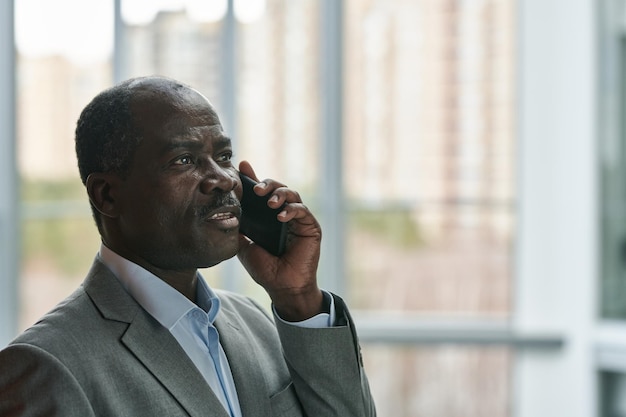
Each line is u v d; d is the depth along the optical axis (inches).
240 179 69.1
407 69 249.9
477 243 249.9
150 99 61.6
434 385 248.7
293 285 69.3
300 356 67.7
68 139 242.7
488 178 249.0
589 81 235.8
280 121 248.7
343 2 248.7
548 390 244.4
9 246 240.1
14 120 239.1
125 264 63.1
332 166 249.8
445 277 250.8
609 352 235.8
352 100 250.2
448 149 249.9
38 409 54.3
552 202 245.3
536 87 245.0
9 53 237.8
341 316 70.1
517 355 246.7
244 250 71.0
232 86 246.4
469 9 248.1
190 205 61.1
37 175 242.1
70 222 243.1
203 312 64.1
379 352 249.1
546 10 243.4
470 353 247.6
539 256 246.4
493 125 248.2
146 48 244.2
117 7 242.7
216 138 62.9
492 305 249.4
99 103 62.6
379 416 249.0
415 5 249.0
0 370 55.5
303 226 70.5
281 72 248.4
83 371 56.4
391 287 251.4
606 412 238.4
